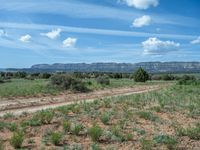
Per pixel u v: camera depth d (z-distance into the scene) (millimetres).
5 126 16078
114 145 12844
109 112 20812
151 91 46438
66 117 18812
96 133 13430
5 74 110188
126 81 84625
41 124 16797
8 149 11984
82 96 39250
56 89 44938
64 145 12602
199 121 18812
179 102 28594
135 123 17672
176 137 14125
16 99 33406
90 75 110438
